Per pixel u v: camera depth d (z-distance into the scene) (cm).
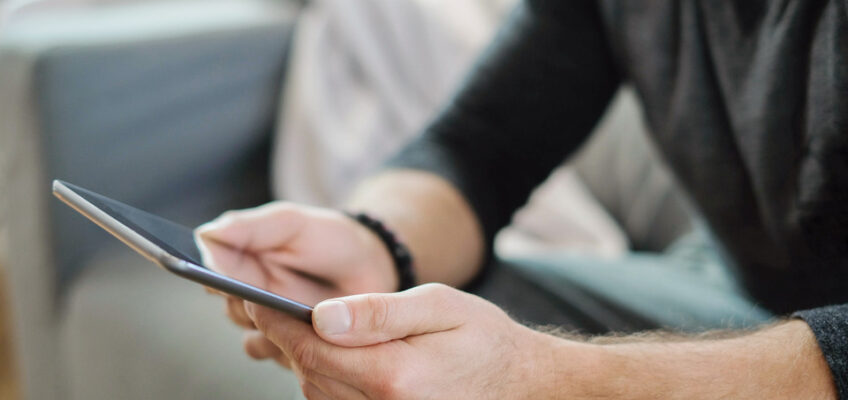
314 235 55
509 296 69
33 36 87
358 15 113
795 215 53
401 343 39
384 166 74
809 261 55
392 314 38
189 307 78
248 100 109
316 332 38
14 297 90
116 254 89
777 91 51
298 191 108
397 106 113
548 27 70
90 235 88
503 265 76
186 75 98
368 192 69
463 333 40
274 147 113
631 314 67
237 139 108
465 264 68
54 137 84
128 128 92
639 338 48
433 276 65
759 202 56
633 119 113
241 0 123
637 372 43
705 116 58
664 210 110
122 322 79
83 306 83
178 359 73
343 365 39
